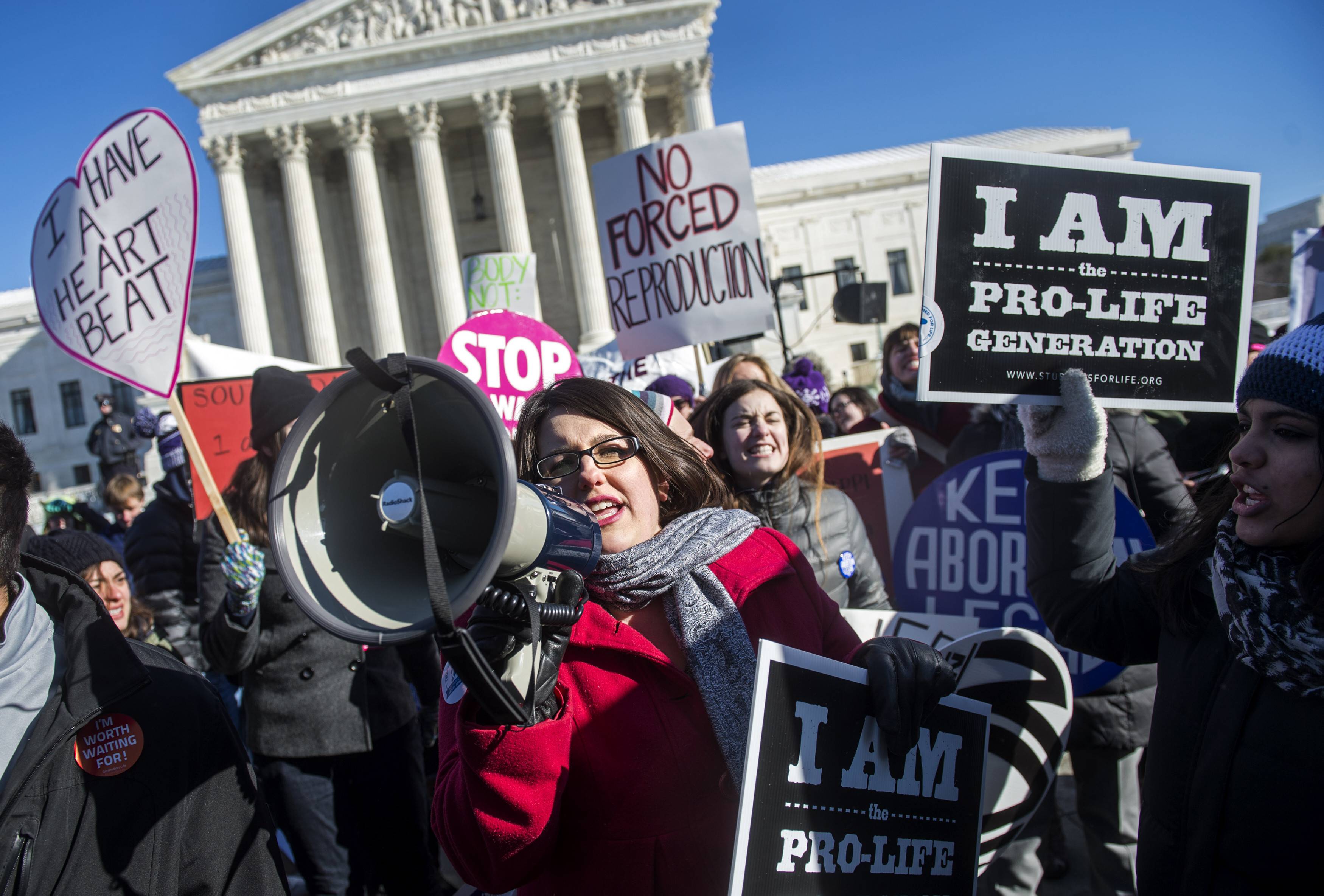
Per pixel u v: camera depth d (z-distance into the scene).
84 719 1.72
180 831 1.79
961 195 2.29
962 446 4.85
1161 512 3.78
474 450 1.42
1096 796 3.47
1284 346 1.71
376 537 1.43
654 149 5.81
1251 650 1.68
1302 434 1.66
